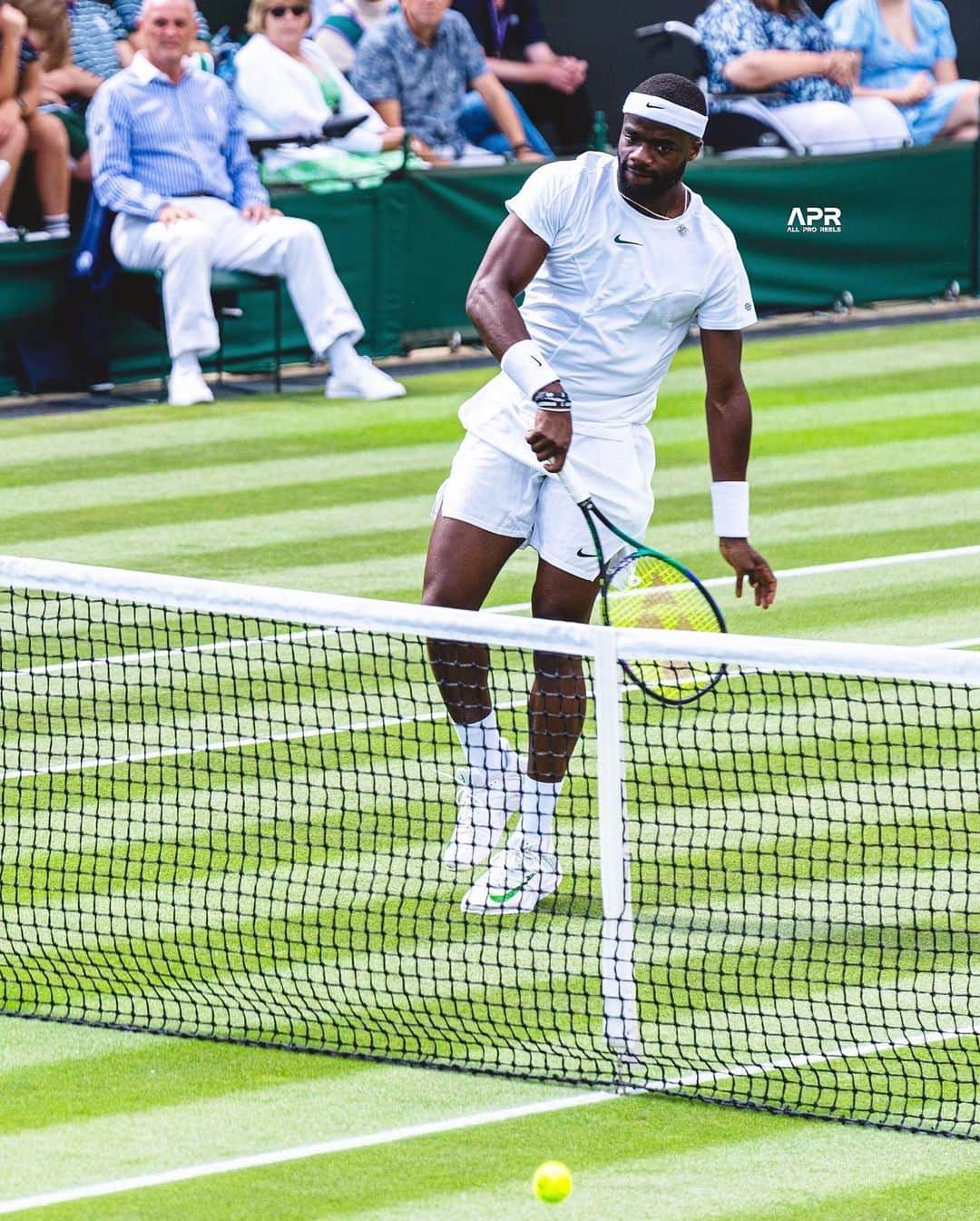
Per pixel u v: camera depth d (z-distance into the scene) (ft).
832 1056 51.24
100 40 140.77
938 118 167.02
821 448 120.26
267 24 139.23
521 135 153.17
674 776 70.38
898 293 160.25
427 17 147.23
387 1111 48.57
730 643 48.83
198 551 98.17
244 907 59.88
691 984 55.11
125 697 71.26
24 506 106.01
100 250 129.29
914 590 93.04
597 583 61.00
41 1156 46.44
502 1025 52.90
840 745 73.05
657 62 174.19
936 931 58.23
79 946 57.36
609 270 59.11
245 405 129.70
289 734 74.38
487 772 61.52
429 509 106.52
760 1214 44.06
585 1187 45.11
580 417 60.44
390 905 59.98
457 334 145.48
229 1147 46.91
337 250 138.62
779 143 156.76
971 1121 48.11
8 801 67.87
